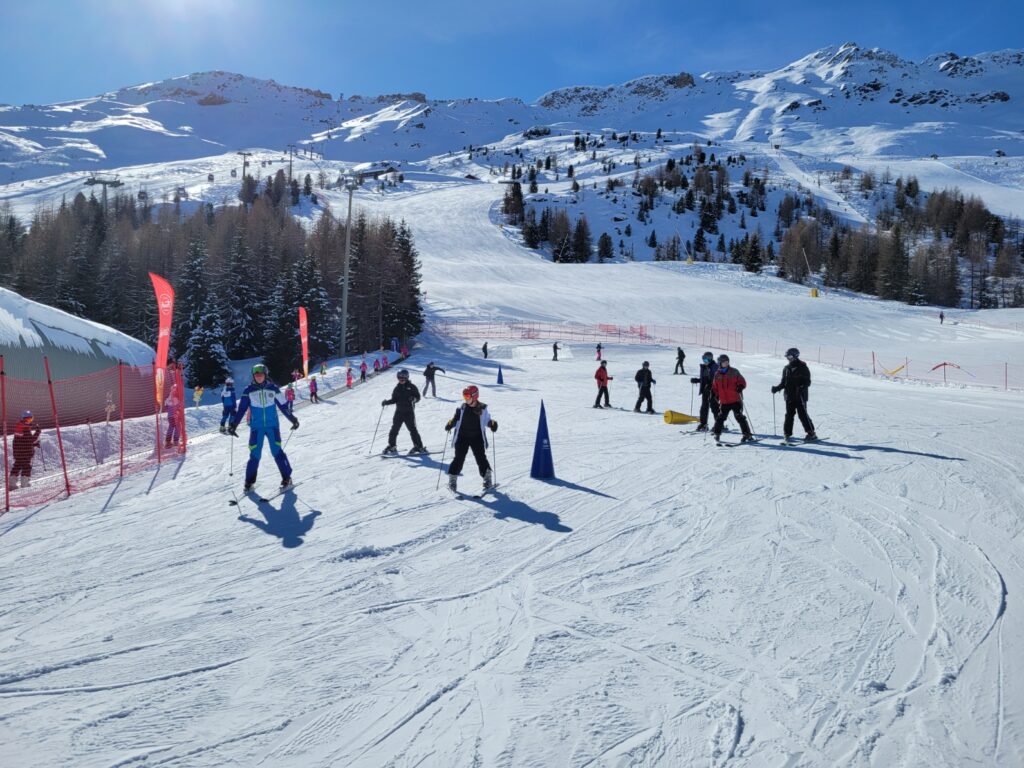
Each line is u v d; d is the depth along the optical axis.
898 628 3.99
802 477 8.27
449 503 7.36
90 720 3.08
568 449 10.81
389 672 3.53
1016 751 2.75
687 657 3.66
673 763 2.70
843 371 30.33
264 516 6.98
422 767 2.70
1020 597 4.43
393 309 51.69
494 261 94.50
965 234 125.00
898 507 6.77
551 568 5.18
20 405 16.12
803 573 4.96
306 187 150.88
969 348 47.19
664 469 8.99
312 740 2.90
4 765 2.70
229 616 4.33
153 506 7.58
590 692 3.29
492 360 42.31
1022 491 7.32
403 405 10.64
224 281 49.12
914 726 2.95
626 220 157.38
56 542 6.15
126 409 20.20
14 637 4.04
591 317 62.44
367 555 5.61
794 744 2.82
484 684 3.38
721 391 10.90
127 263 56.09
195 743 2.89
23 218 126.06
